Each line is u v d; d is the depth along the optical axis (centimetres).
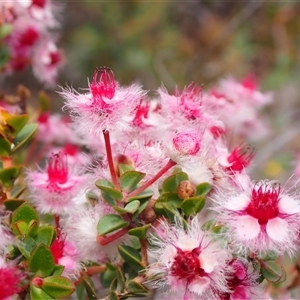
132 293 18
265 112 49
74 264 17
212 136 20
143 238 17
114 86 17
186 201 17
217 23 60
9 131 20
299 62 56
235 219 16
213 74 53
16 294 16
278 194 16
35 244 16
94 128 17
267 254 16
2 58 26
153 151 18
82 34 58
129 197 17
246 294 16
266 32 59
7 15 26
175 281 16
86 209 18
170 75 51
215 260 16
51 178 18
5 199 19
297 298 24
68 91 18
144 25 60
